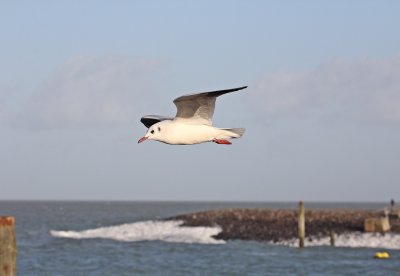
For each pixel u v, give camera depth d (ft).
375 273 125.08
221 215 225.97
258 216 218.18
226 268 132.26
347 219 200.95
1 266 45.27
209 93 41.22
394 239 167.22
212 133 44.91
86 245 175.94
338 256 146.20
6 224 45.44
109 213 483.92
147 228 209.15
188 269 132.05
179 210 579.07
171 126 44.65
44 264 139.85
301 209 160.35
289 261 140.26
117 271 130.72
